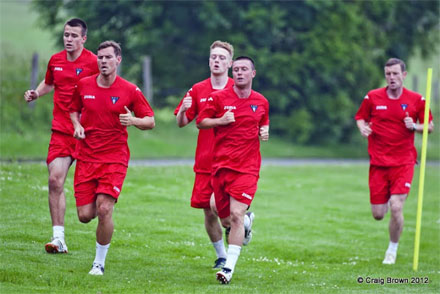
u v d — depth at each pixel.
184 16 121.44
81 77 33.62
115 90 29.11
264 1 118.69
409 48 141.88
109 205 28.81
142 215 44.72
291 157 106.50
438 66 163.38
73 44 33.50
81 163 29.44
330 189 65.50
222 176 29.58
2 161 59.56
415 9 139.62
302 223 48.75
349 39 125.69
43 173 53.22
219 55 32.31
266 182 66.12
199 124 29.47
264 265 35.72
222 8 117.31
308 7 122.12
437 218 56.59
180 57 125.75
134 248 36.38
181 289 27.41
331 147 124.19
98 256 29.50
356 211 55.44
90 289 26.45
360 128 39.28
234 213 29.22
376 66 131.75
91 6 121.00
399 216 38.62
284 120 121.44
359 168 83.69
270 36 120.25
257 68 118.31
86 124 29.22
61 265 30.22
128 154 29.83
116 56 28.94
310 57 122.12
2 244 33.09
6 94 90.00
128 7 120.56
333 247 42.38
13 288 25.64
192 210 48.25
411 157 39.22
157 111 115.44
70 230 38.03
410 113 38.78
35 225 37.66
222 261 33.41
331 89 127.56
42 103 91.38
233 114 28.89
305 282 31.61
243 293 26.98
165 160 77.44
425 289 31.22
